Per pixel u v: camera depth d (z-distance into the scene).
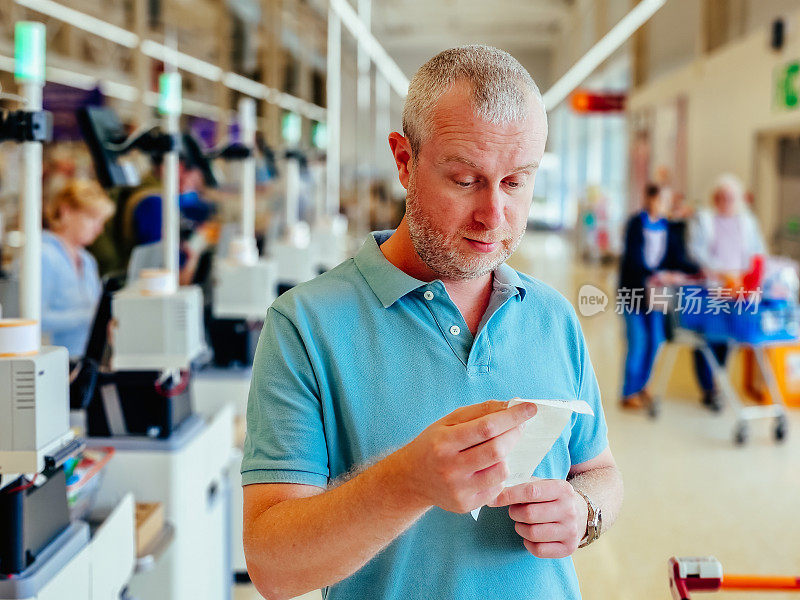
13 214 4.42
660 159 11.77
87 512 2.12
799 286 5.43
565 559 1.27
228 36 7.14
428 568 1.17
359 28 10.95
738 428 5.03
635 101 13.20
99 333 2.23
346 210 11.07
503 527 1.19
